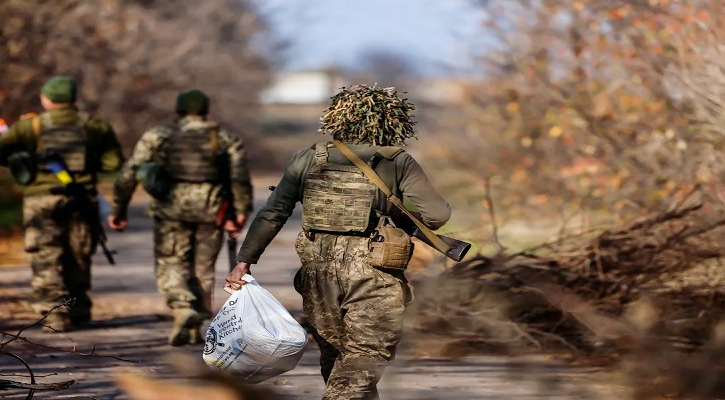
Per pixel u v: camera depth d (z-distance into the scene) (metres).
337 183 12.20
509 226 30.89
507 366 17.48
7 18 54.12
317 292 12.18
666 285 18.73
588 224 23.52
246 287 12.68
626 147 29.92
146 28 69.31
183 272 20.34
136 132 69.31
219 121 84.56
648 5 28.30
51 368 17.53
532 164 35.91
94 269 31.39
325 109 12.53
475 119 43.16
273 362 12.52
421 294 18.83
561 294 17.98
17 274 29.72
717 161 22.62
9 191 46.22
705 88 23.98
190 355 18.92
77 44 59.81
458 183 43.78
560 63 34.84
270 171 92.19
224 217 20.67
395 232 12.08
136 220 47.31
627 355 16.94
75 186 21.77
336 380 11.78
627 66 30.39
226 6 85.50
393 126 12.41
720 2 24.89
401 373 17.03
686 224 19.53
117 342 20.27
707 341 16.95
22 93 54.91
